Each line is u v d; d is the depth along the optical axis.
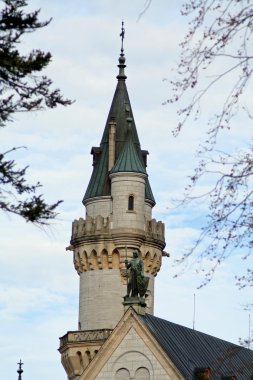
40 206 63.94
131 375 117.56
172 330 123.94
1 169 63.72
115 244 162.25
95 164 167.75
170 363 116.50
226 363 123.94
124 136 168.00
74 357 159.25
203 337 129.25
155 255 165.00
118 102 170.00
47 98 65.00
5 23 63.62
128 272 122.94
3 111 63.53
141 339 117.94
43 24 64.19
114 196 164.38
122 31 173.38
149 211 166.38
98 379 118.50
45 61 64.31
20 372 141.38
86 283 163.75
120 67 172.12
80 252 164.00
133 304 120.62
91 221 164.38
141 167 165.25
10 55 63.47
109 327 160.88
